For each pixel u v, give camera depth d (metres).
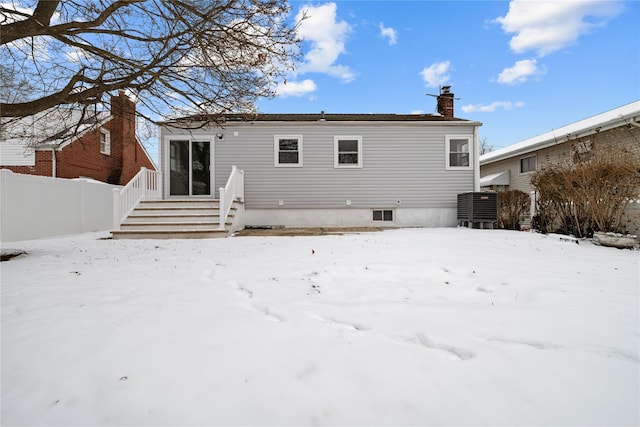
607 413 1.38
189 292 3.18
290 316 2.50
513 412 1.39
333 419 1.36
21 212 7.64
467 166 11.49
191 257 5.19
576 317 2.45
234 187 9.49
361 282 3.53
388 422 1.34
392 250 5.55
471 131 11.45
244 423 1.34
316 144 11.33
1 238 7.17
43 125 7.34
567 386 1.57
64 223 9.02
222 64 5.80
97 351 1.93
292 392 1.53
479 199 10.35
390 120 11.73
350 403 1.45
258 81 6.18
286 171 11.27
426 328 2.24
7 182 7.31
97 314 2.54
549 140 12.73
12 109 4.96
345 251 5.47
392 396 1.50
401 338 2.10
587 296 2.96
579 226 7.47
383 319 2.42
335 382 1.60
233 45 5.49
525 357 1.85
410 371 1.70
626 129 10.08
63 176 13.34
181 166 11.04
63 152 13.33
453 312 2.56
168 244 6.81
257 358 1.83
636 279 3.57
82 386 1.60
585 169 7.20
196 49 5.59
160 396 1.51
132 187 8.96
